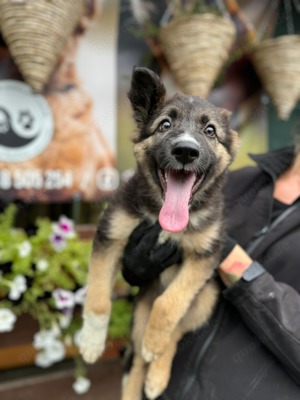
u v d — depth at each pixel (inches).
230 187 21.7
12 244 25.1
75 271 26.0
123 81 30.6
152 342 18.5
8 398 29.2
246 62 34.5
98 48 29.5
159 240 18.7
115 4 29.8
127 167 31.3
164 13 31.5
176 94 20.0
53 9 23.1
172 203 17.4
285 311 16.0
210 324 19.0
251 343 17.3
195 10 29.2
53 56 24.3
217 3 32.7
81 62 29.0
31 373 30.9
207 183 19.4
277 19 35.4
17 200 28.1
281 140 36.9
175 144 17.0
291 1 35.8
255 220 19.4
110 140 30.5
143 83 19.4
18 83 27.0
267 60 31.8
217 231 18.9
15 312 25.7
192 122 18.8
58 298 25.5
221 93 34.1
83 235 31.3
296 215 18.7
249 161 35.6
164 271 20.8
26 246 24.9
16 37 23.1
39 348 28.1
